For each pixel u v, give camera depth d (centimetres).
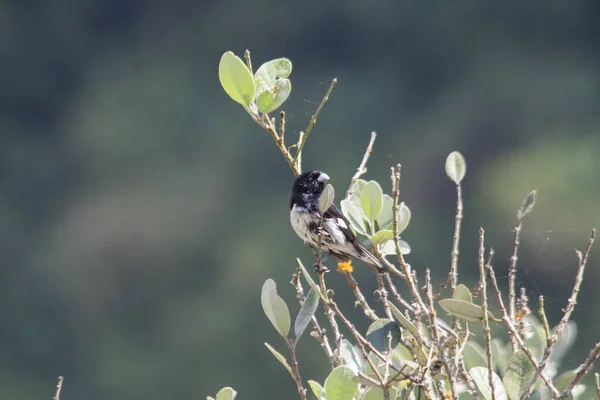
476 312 383
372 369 376
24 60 2319
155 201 2005
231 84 461
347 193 485
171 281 1881
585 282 1176
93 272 1881
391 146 2058
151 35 2378
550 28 2239
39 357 1800
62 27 2362
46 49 2339
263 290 418
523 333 414
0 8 2328
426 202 1898
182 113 2191
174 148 2127
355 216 470
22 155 2188
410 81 2223
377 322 410
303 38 2283
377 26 2272
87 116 2259
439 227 1811
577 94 2130
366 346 398
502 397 383
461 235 1762
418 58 2247
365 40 2266
